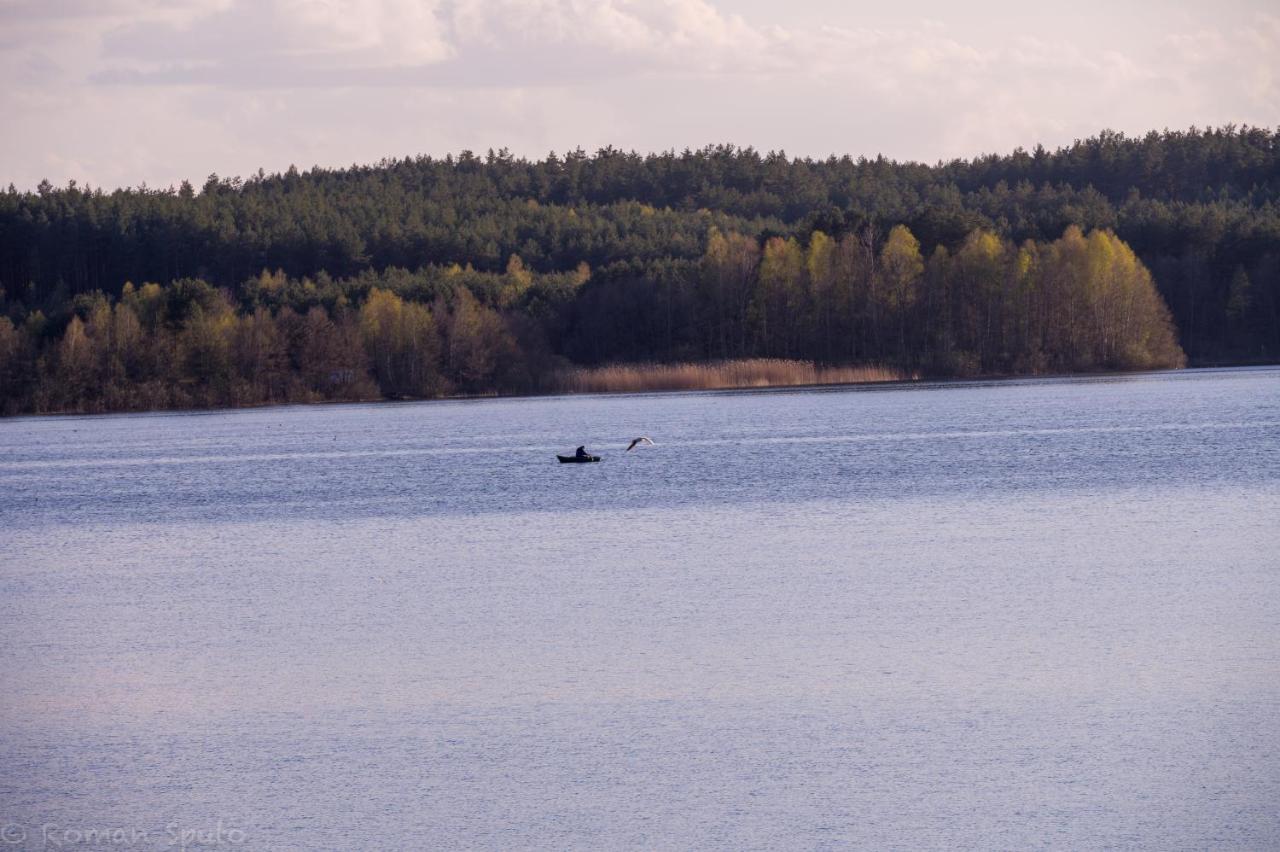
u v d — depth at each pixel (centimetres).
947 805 8644
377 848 8262
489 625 13350
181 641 13200
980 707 10312
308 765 9544
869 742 9662
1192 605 13362
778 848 8131
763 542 18025
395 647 12619
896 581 14950
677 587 15000
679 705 10569
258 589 15888
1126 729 9794
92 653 12812
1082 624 12681
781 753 9500
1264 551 16312
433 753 9694
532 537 19162
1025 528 18562
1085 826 8338
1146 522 18838
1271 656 11488
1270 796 8688
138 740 10162
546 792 8962
